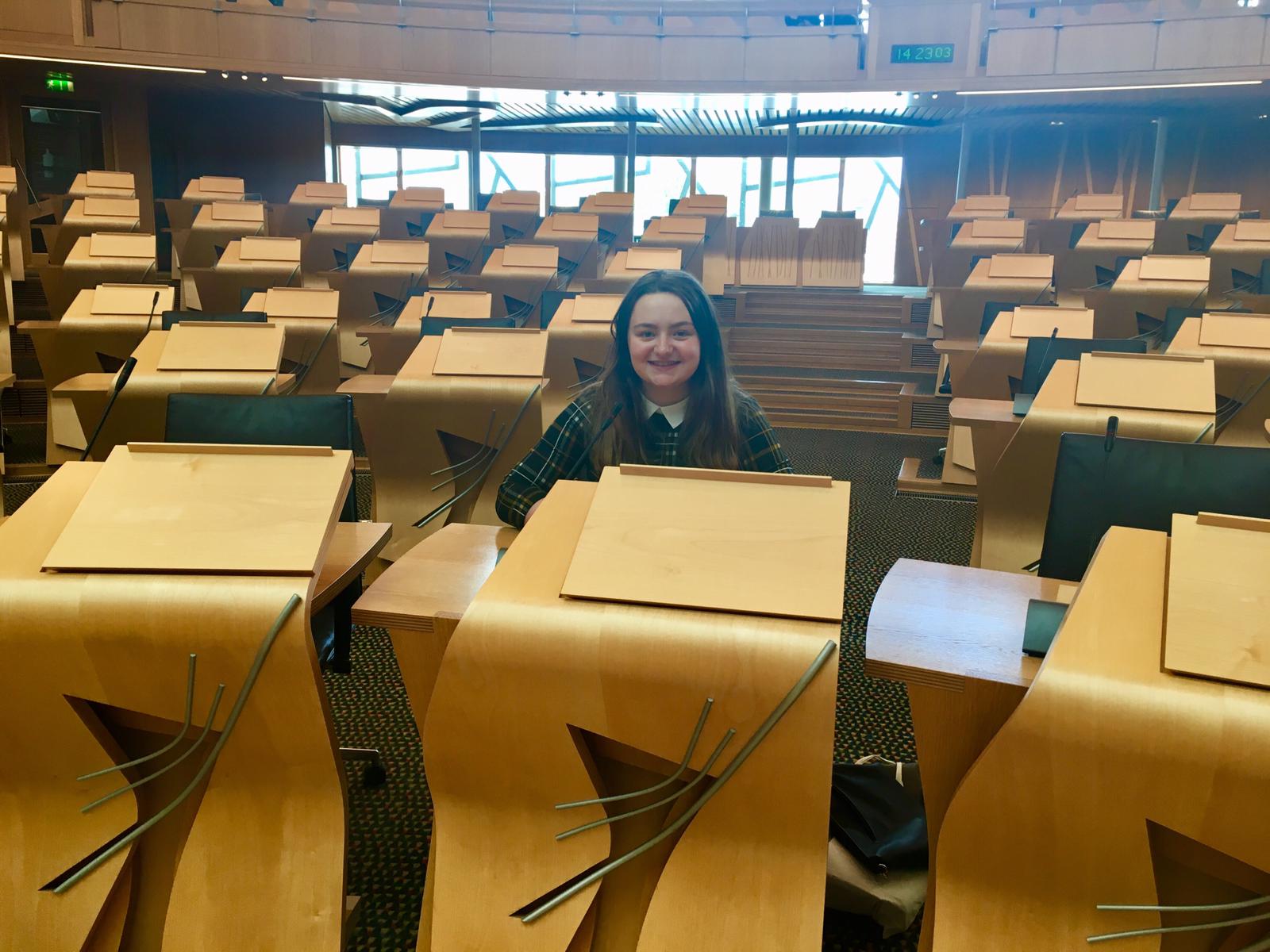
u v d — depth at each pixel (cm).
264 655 139
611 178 1641
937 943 130
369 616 150
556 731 136
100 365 495
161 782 154
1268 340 386
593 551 140
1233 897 125
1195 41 987
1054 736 119
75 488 160
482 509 348
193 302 704
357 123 1549
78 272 658
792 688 127
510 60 1149
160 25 1079
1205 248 809
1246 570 125
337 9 1122
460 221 824
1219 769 113
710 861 136
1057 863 124
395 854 202
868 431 698
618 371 200
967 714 137
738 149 1549
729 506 144
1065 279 746
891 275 1555
